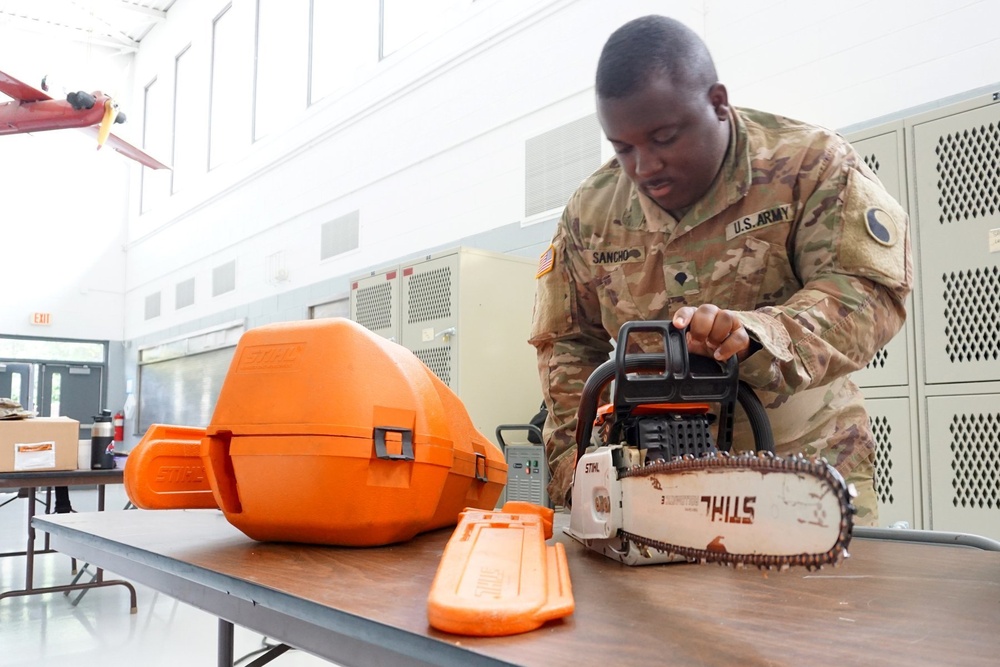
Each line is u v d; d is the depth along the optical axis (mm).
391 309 3990
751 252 1173
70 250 10906
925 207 2385
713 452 912
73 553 1326
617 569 862
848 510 505
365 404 1008
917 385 2359
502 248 4594
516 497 3410
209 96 8922
